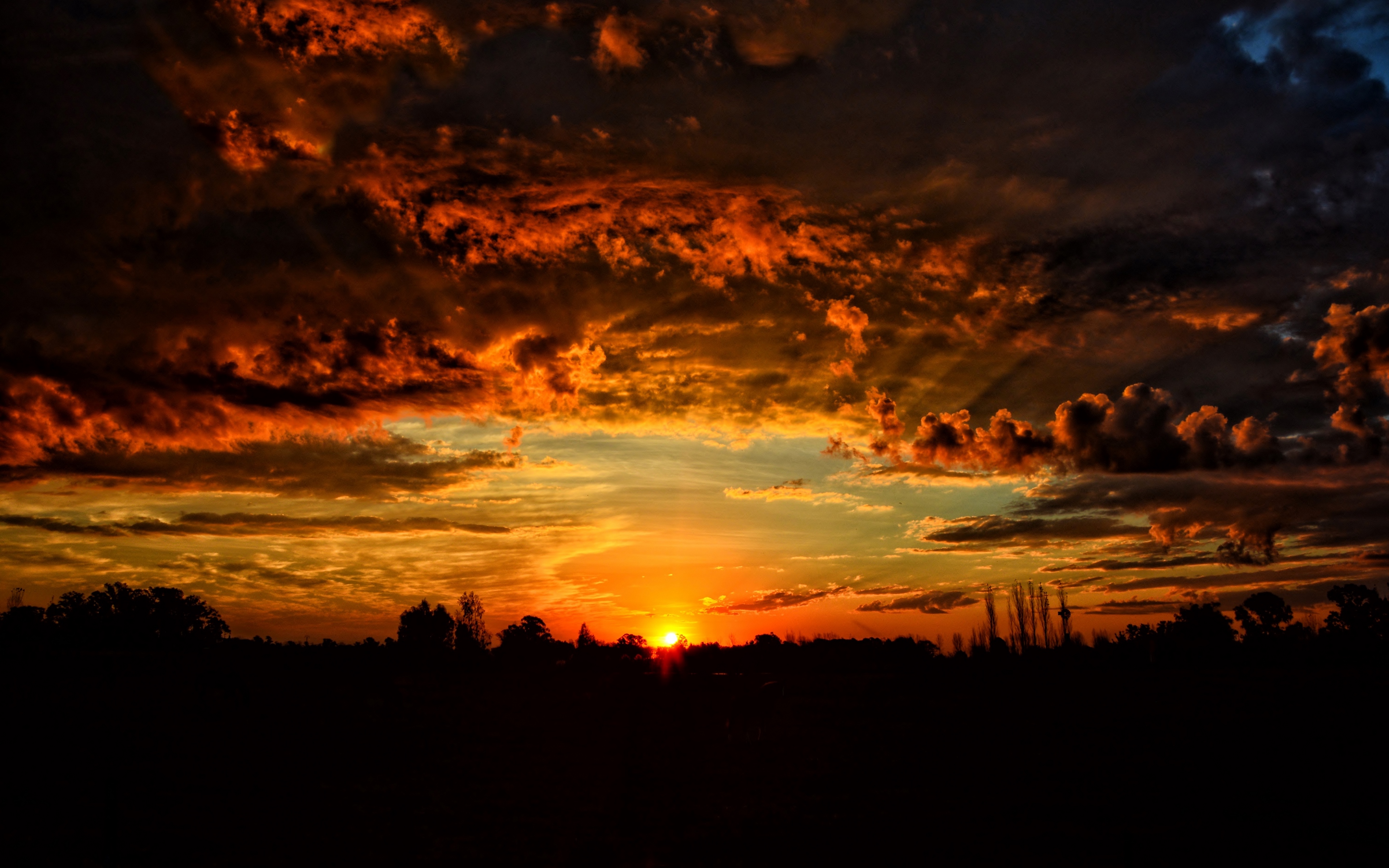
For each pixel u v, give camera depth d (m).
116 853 15.52
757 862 14.73
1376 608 92.56
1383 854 15.17
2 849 15.90
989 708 50.81
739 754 30.00
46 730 35.31
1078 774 24.62
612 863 14.72
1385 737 32.94
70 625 90.25
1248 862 14.66
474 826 17.88
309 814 19.31
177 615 96.25
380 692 59.72
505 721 44.09
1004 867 14.29
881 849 15.58
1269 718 41.53
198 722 40.38
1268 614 93.62
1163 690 63.12
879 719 43.91
